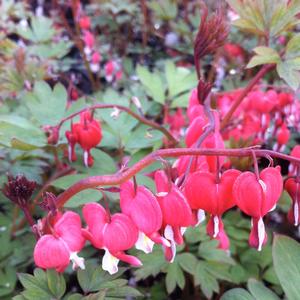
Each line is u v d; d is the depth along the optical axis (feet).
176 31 1.40
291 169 0.72
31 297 0.55
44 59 1.18
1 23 1.31
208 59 1.34
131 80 1.35
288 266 0.58
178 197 0.46
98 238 0.47
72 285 0.85
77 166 0.75
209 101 0.62
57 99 0.81
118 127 0.84
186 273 0.83
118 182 0.48
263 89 1.19
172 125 1.01
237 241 0.88
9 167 0.79
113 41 1.56
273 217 1.05
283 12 0.70
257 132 0.89
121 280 0.58
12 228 0.81
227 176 0.49
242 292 0.58
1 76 1.06
